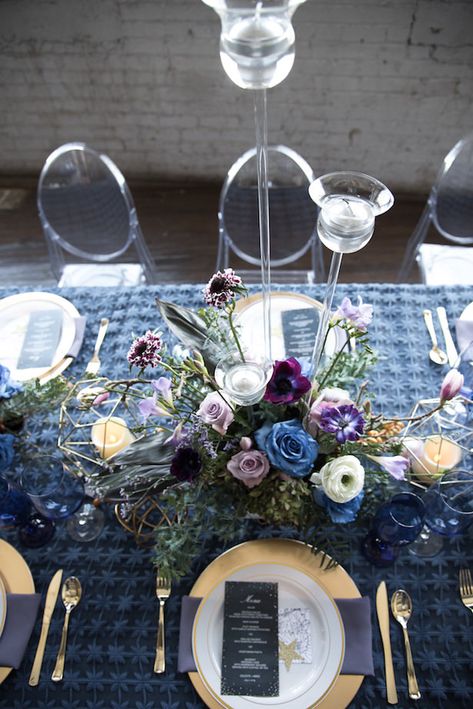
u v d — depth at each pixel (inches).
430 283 75.9
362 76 92.4
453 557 41.2
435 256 78.4
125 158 110.7
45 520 42.9
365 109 97.3
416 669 37.5
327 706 35.5
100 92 99.2
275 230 74.7
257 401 31.1
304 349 50.4
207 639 37.9
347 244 29.2
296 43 88.4
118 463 35.8
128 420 47.8
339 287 56.5
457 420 44.5
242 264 98.0
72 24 89.4
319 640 37.9
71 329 53.6
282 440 31.5
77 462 44.4
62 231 76.4
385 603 39.4
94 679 37.5
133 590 40.7
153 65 94.3
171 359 36.2
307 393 34.2
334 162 107.1
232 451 34.3
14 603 39.7
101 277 79.4
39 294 56.9
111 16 87.8
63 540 42.7
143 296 57.0
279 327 52.2
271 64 24.9
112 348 53.2
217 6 23.3
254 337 51.3
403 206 107.7
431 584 40.4
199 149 107.5
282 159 68.7
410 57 88.9
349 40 87.5
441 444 41.3
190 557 37.3
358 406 37.4
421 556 41.3
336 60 90.4
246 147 106.5
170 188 113.3
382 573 40.8
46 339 52.9
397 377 50.0
